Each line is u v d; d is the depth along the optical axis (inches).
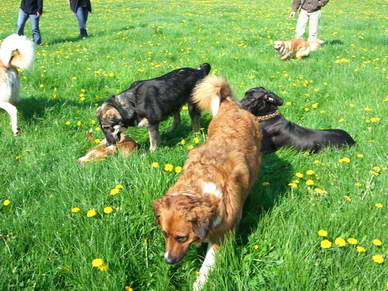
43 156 82.0
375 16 337.7
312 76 138.4
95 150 82.4
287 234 53.5
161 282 49.0
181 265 53.1
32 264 51.0
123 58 164.6
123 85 132.6
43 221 57.1
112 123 86.8
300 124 102.9
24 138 92.5
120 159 74.3
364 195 64.1
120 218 57.3
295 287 45.3
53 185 69.5
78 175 68.9
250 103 89.0
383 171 73.5
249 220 60.6
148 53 170.4
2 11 381.4
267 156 82.1
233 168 54.7
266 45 198.4
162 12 351.3
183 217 45.1
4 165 77.4
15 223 57.2
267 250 53.7
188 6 410.3
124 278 48.5
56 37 241.4
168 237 46.4
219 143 60.1
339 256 49.4
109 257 50.3
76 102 116.9
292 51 176.6
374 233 54.0
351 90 122.6
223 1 477.7
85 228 55.1
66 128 100.4
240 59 161.0
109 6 409.7
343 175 71.9
